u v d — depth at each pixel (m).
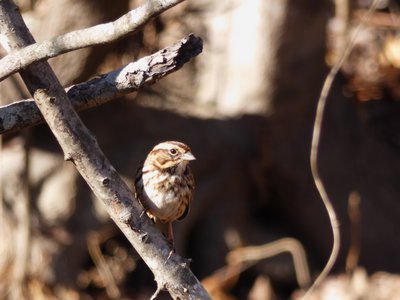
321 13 13.78
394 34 17.55
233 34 14.09
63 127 5.82
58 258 13.10
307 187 14.75
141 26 5.46
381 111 16.59
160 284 6.18
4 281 12.81
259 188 14.67
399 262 15.18
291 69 13.94
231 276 14.35
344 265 15.01
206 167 14.01
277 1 13.59
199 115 14.09
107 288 13.40
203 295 6.21
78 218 13.14
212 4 14.24
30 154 12.80
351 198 14.98
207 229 14.42
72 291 13.10
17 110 5.98
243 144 14.20
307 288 14.49
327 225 14.98
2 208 12.67
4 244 12.94
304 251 14.91
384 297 14.58
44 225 13.00
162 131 13.64
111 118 13.30
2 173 12.64
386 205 15.31
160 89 13.98
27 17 11.60
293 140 14.55
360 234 15.14
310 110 14.60
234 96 14.16
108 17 11.59
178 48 5.73
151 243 6.10
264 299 14.53
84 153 5.88
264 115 14.09
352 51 16.86
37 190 12.95
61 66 11.46
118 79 5.89
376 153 15.57
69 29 11.44
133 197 6.07
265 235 14.80
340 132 15.24
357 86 16.55
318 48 14.07
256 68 13.92
